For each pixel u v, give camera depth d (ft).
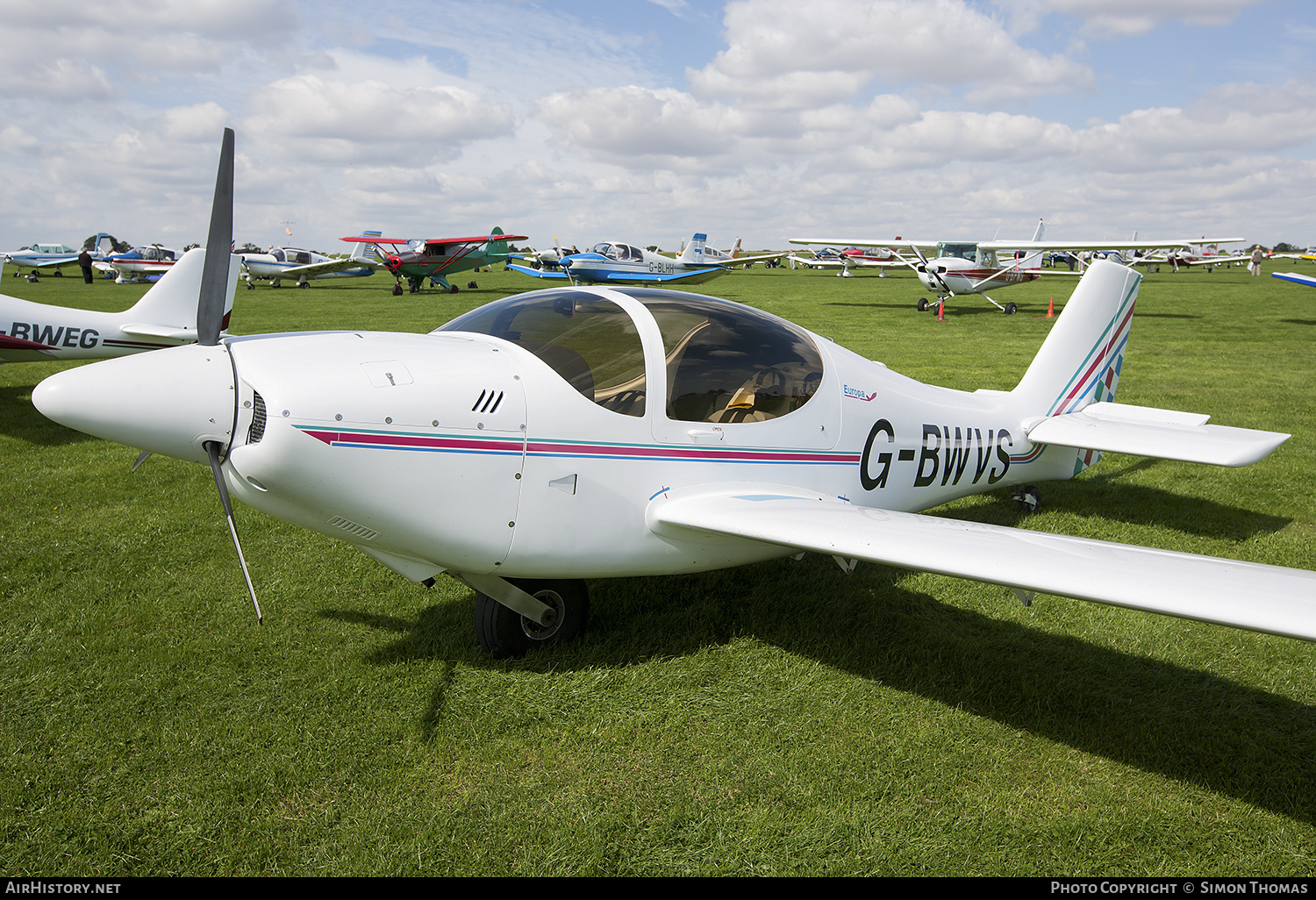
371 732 8.93
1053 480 18.44
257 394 8.68
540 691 9.80
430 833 7.33
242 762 8.35
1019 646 11.43
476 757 8.54
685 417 10.53
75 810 7.61
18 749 8.52
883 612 12.39
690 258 127.34
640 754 8.66
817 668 10.55
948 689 10.13
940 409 14.20
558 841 7.27
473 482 9.29
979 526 9.79
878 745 8.86
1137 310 81.25
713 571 13.88
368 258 136.87
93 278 136.98
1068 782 8.33
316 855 7.10
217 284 9.33
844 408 12.23
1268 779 8.40
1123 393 32.53
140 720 9.13
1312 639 6.46
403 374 9.14
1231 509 18.22
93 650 10.77
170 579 13.33
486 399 9.34
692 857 7.18
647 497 10.28
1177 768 8.61
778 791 8.04
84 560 14.14
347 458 8.73
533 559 9.82
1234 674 10.67
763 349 11.39
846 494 12.60
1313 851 7.42
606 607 12.28
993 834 7.52
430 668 10.41
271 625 11.66
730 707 9.61
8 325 27.50
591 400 9.86
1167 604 7.09
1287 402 30.53
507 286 125.39
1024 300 101.60
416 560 10.14
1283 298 99.81
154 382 8.45
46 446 22.98
